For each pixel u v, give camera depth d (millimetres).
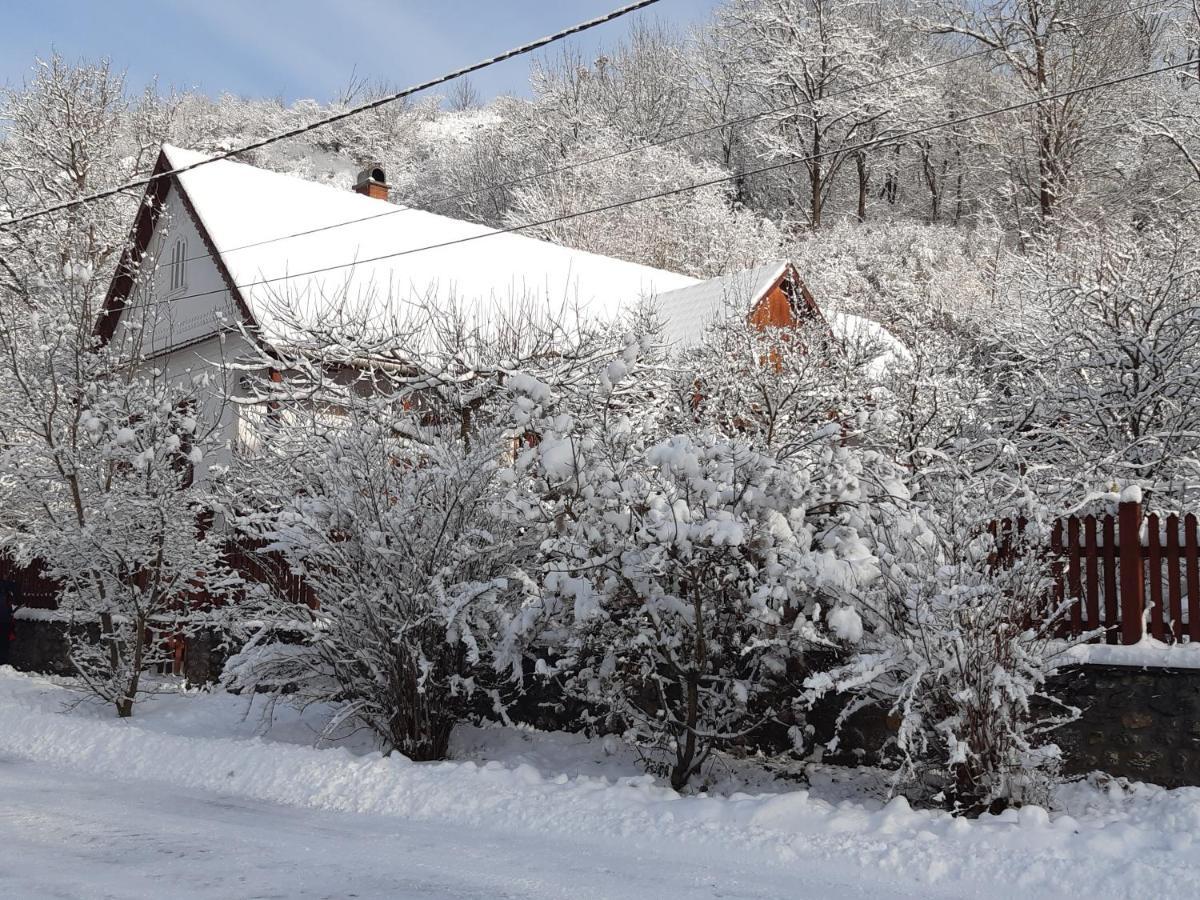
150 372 13469
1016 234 36469
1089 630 7516
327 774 8172
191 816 7199
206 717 11688
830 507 8289
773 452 8961
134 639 12320
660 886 5477
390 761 8492
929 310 21062
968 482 7992
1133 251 14086
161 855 6070
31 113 31109
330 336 13047
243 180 20359
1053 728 7352
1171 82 33344
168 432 12422
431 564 9062
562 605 8258
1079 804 7078
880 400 12828
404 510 9000
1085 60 35812
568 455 8172
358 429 9609
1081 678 7531
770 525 7570
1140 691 7309
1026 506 7734
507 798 7332
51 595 16812
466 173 52281
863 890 5473
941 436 12719
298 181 21641
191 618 11781
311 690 10125
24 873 5613
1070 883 5410
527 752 9438
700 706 8461
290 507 9812
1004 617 7000
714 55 49062
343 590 9398
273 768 8469
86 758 9430
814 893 5395
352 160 68875
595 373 12992
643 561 7578
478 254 22078
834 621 7223
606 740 9125
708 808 6926
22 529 15344
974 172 42125
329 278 18406
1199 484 10211
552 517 8719
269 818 7188
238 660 9898
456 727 10328
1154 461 10695
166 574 12203
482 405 11828
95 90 31625
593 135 45594
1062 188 34781
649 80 50156
